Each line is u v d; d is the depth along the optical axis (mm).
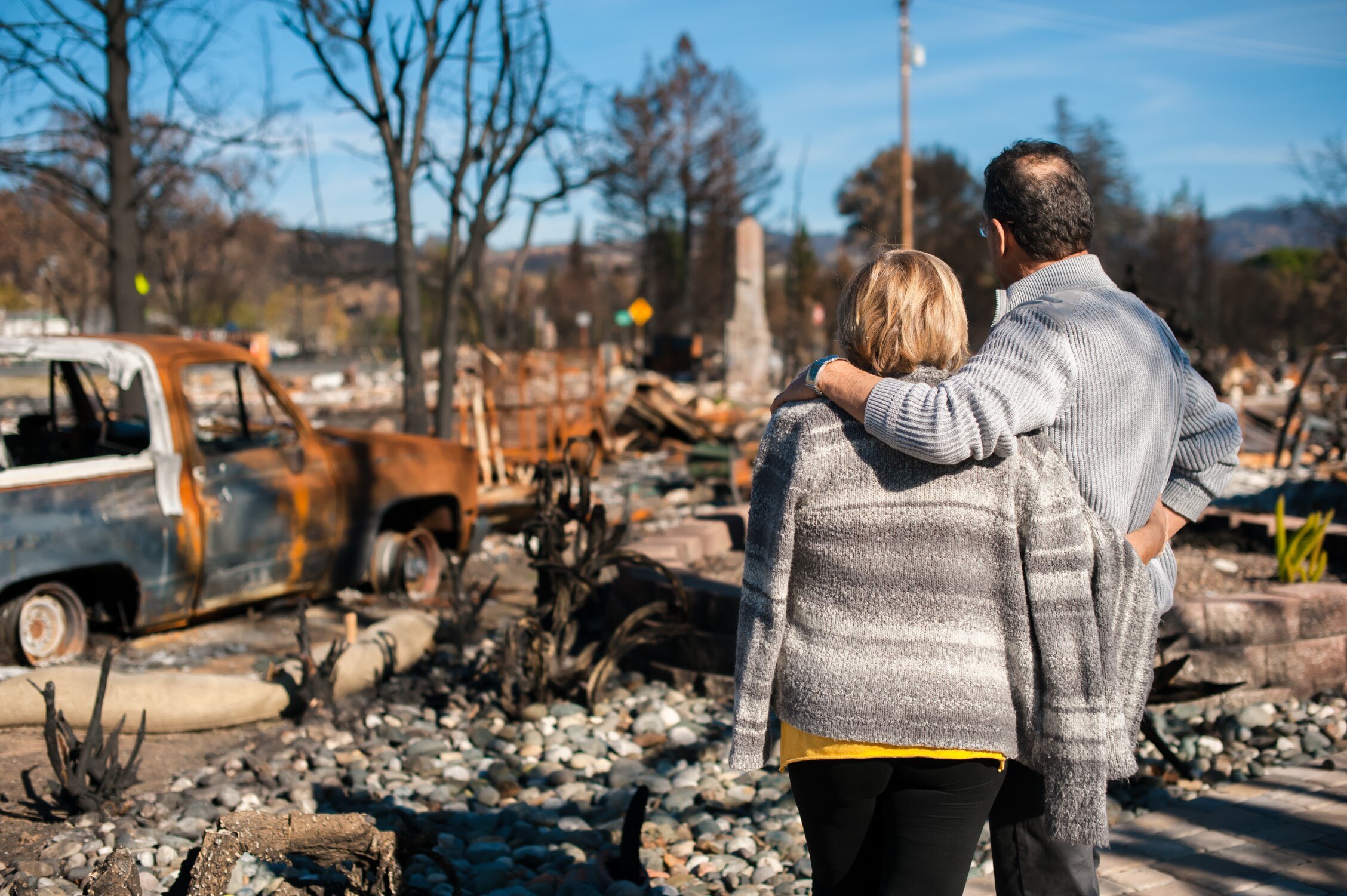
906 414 1894
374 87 10844
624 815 3990
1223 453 2338
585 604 6793
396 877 2707
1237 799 4008
